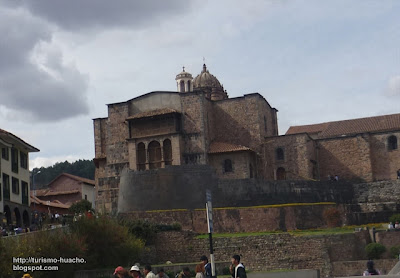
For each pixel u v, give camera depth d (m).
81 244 48.69
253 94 90.44
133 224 62.16
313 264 58.69
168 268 54.34
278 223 67.81
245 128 90.38
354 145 89.31
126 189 75.06
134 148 89.94
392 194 77.56
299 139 88.19
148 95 91.62
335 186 78.19
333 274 57.69
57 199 120.75
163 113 88.25
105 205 85.81
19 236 47.72
